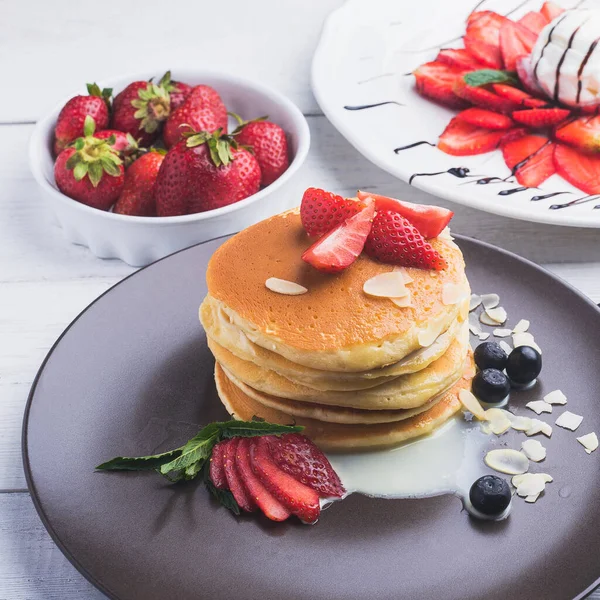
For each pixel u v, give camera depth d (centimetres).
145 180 93
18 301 90
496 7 108
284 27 116
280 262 76
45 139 97
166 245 91
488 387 77
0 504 77
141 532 72
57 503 73
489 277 83
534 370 78
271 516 72
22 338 87
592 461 74
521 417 77
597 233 93
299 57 112
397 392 75
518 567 70
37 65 110
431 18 108
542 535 71
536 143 97
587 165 94
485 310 82
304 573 70
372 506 73
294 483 73
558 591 69
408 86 102
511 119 98
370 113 100
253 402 77
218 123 98
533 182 93
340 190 97
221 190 90
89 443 76
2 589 73
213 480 73
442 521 72
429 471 75
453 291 75
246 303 75
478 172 94
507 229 93
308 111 105
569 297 82
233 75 101
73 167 91
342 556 71
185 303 83
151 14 117
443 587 69
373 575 70
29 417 77
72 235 94
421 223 77
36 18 116
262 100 101
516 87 100
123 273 92
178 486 73
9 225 96
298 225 78
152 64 111
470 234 93
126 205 93
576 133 96
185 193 90
